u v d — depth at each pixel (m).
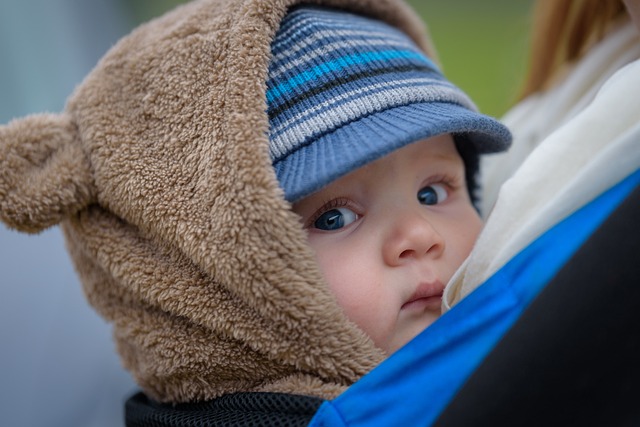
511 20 2.33
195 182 0.61
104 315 0.69
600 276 0.44
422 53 0.78
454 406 0.44
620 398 0.45
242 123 0.60
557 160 0.57
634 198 0.46
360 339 0.61
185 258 0.63
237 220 0.58
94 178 0.65
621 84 0.56
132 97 0.67
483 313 0.48
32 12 1.37
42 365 1.14
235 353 0.62
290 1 0.69
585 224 0.49
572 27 0.99
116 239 0.65
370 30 0.72
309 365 0.61
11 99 1.26
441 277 0.67
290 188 0.59
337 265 0.65
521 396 0.44
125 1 1.75
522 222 0.57
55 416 1.13
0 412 1.07
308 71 0.66
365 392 0.49
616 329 0.44
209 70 0.64
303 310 0.59
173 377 0.64
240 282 0.58
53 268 1.21
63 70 1.39
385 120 0.63
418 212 0.69
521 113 0.98
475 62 2.20
